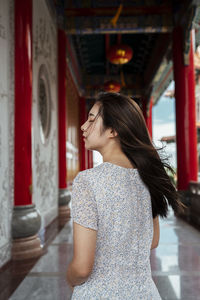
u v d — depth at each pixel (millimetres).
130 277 831
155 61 12688
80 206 814
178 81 8133
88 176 851
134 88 16203
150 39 12023
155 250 4590
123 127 938
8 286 3143
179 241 5176
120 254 832
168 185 979
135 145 940
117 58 9922
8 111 4211
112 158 954
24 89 4402
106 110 957
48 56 6961
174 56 8305
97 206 820
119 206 840
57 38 8320
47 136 6754
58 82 8250
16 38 4406
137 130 956
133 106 982
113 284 807
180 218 7641
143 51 13656
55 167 7762
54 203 7539
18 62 4395
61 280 3293
